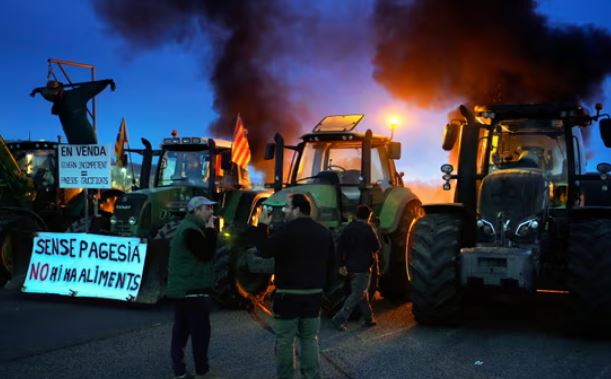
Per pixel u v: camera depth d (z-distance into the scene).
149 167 11.28
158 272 8.73
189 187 10.75
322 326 7.60
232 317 8.24
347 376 5.41
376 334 7.10
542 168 8.02
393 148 9.64
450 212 7.73
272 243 4.74
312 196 8.68
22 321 7.75
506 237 7.21
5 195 12.11
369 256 7.40
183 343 5.28
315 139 9.70
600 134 7.45
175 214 10.12
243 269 8.95
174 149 11.18
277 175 9.42
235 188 11.16
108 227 10.75
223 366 5.74
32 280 9.41
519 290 6.73
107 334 7.03
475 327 7.43
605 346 6.48
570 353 6.17
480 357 6.02
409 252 9.45
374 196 8.98
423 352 6.23
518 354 6.13
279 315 4.73
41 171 12.98
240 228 9.17
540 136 8.06
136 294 8.68
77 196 12.92
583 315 6.62
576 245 6.76
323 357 6.05
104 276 8.98
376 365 5.75
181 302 5.22
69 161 9.57
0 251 10.29
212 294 8.67
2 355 6.11
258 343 6.65
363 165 8.76
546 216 7.32
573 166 7.72
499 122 8.18
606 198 7.96
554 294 9.88
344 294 7.88
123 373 5.52
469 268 6.89
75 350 6.31
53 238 9.39
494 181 7.52
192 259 5.21
